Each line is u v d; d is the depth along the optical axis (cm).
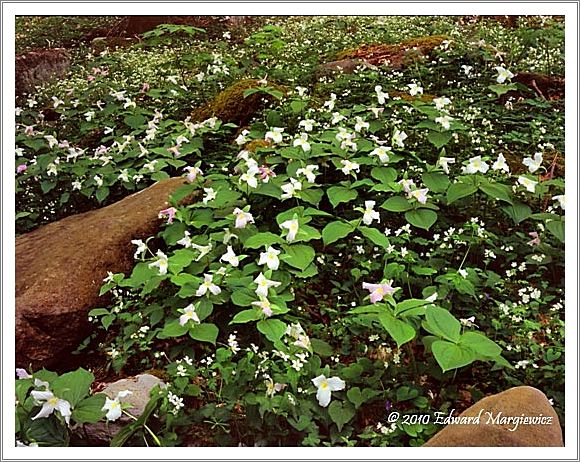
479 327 402
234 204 497
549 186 518
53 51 1118
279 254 421
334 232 441
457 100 669
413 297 430
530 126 623
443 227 488
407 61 779
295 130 639
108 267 484
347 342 394
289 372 343
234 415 346
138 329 421
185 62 931
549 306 425
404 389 354
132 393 349
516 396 312
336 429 342
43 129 788
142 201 546
